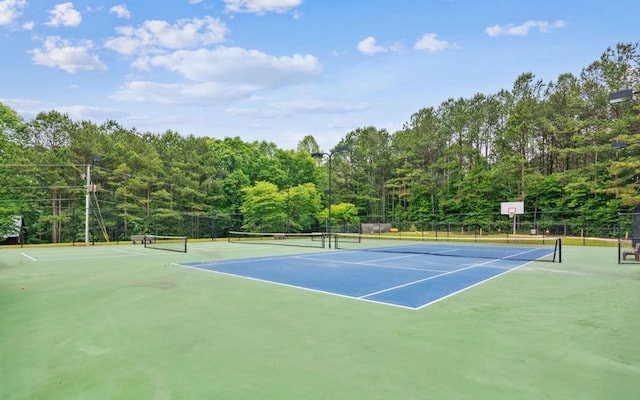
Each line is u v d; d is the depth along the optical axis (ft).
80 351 14.61
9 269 39.93
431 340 15.93
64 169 115.44
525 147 140.15
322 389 11.12
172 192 132.67
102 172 120.26
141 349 14.79
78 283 30.76
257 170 172.55
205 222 135.85
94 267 41.68
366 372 12.43
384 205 176.76
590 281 32.50
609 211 107.65
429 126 168.25
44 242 115.55
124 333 16.97
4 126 89.66
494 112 155.33
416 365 13.07
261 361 13.44
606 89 120.98
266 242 94.58
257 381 11.71
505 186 140.67
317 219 146.30
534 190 130.93
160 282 31.27
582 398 10.55
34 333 17.03
